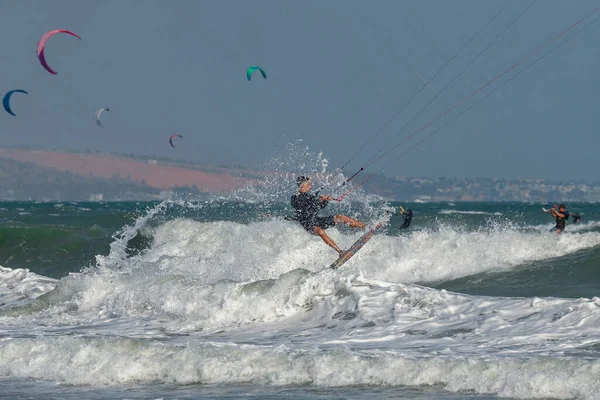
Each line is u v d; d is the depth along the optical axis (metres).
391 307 39.62
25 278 64.00
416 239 65.81
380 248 66.00
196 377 30.72
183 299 46.50
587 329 32.25
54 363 33.31
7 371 33.44
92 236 97.50
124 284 54.00
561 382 25.27
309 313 42.09
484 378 26.91
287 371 29.89
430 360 28.70
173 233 84.00
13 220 138.00
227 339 38.28
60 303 53.31
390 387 27.45
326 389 27.73
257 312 43.31
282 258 66.75
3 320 49.81
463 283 54.94
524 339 31.86
